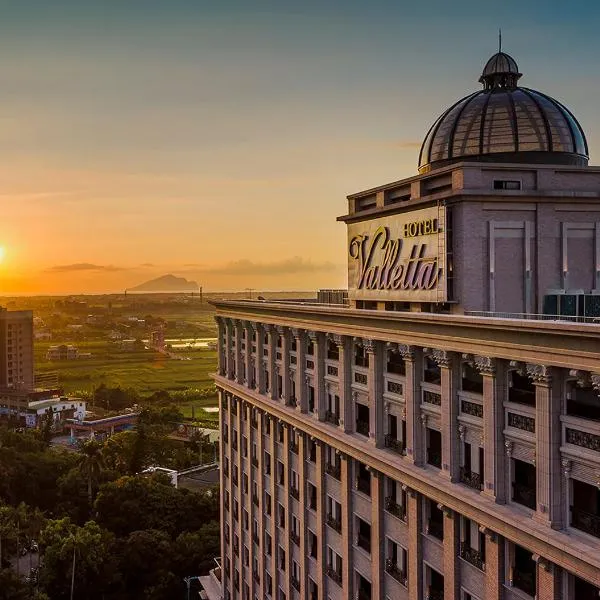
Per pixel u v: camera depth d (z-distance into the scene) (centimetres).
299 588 4538
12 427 18038
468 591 2753
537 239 3028
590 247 3111
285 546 4772
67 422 18662
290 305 4334
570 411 2222
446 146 3666
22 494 10288
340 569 3950
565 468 2217
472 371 2723
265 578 5222
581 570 2109
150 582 7362
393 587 3306
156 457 13562
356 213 3772
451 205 3034
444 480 2811
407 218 3306
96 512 9212
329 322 3834
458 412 2769
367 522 3588
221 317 6178
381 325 3241
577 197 3045
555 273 3052
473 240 2977
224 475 6400
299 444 4462
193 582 7344
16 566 8294
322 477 4100
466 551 2758
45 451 12656
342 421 3769
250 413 5519
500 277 3011
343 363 3744
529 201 3017
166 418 18888
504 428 2495
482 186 3011
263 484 5247
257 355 5241
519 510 2431
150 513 8606
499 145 3538
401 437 3238
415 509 3075
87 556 7125
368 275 3694
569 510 2228
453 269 3006
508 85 3794
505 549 2544
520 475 2475
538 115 3562
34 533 8519
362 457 3512
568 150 3566
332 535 4009
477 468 2678
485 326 2445
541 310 3017
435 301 3052
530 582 2434
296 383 4491
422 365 3045
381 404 3381
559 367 2181
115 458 12119
